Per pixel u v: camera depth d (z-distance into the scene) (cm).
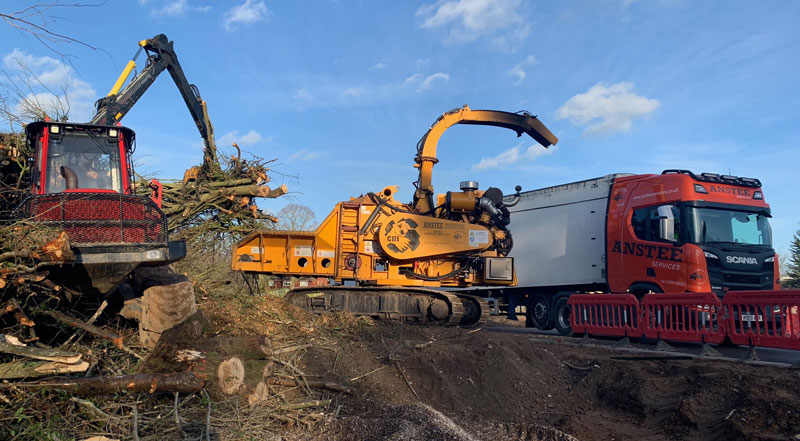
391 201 1234
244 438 514
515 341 887
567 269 1436
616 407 732
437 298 1142
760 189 1222
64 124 692
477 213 1284
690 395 680
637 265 1230
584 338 1148
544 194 1532
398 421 557
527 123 1410
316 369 719
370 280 1205
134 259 582
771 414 591
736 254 1135
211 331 691
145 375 521
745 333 841
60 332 571
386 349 813
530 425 613
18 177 781
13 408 449
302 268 1217
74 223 583
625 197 1284
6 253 491
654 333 983
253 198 1231
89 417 484
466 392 734
